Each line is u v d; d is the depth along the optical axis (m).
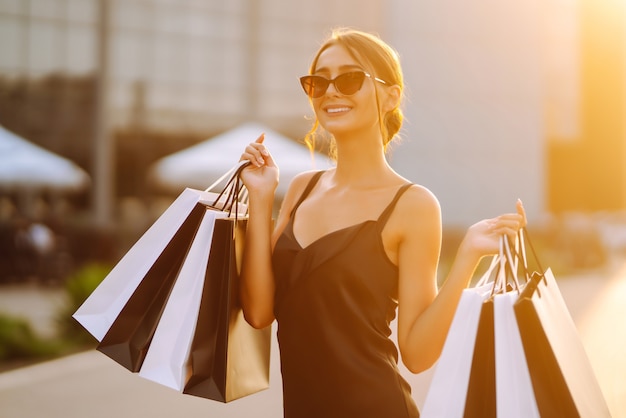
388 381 2.82
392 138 3.32
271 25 35.53
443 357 2.46
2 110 31.14
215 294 2.90
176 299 2.88
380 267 2.88
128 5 33.31
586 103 57.97
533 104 39.22
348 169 3.06
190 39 34.44
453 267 2.74
